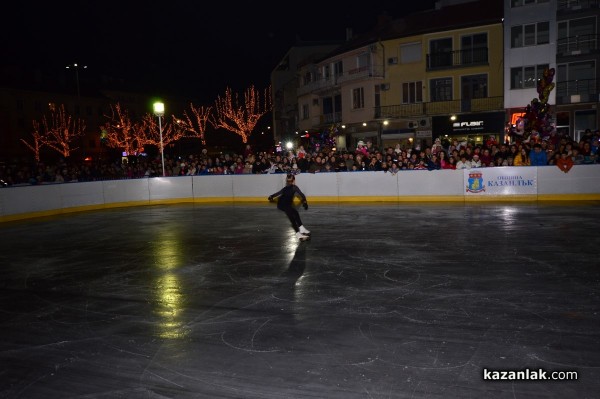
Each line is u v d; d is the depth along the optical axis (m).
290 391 3.93
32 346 5.14
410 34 34.06
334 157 19.22
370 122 36.38
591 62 29.34
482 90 32.50
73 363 4.66
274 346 4.86
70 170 23.19
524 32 30.67
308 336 5.07
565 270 7.27
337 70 39.66
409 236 10.59
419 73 34.28
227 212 16.84
